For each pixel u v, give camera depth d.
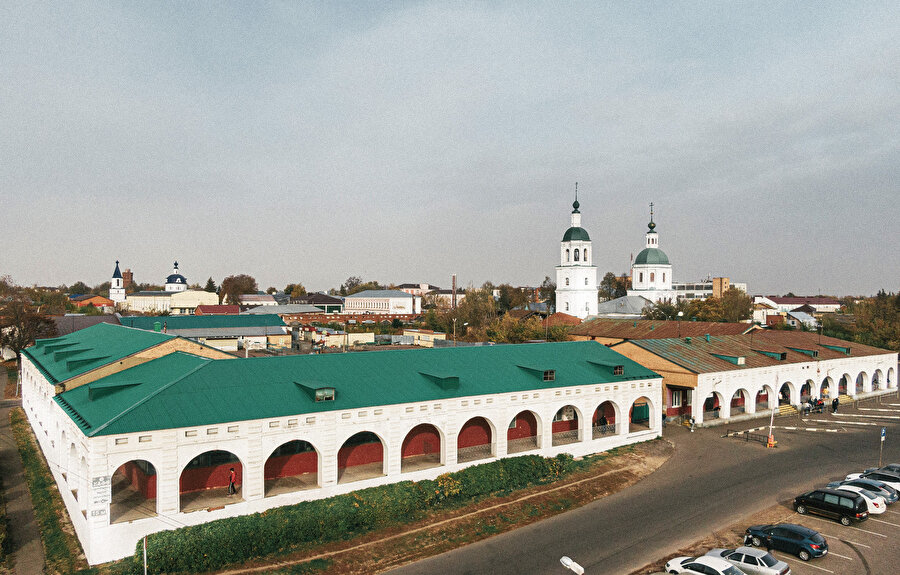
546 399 44.12
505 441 42.00
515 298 187.62
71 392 38.06
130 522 28.69
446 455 39.09
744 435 52.78
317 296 191.88
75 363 42.84
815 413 63.19
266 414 32.75
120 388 35.78
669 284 154.00
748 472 42.53
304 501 33.16
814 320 152.75
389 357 44.12
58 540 30.66
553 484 39.53
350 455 38.53
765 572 26.23
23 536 31.67
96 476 27.92
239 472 34.78
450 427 39.25
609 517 34.56
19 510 35.28
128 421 29.45
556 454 44.66
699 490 38.91
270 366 38.75
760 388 60.78
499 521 33.75
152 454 29.30
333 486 34.69
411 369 42.75
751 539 30.83
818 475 41.84
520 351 51.06
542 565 28.50
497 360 48.00
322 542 30.52
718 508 35.81
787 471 42.72
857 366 73.06
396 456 37.09
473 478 37.47
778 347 68.56
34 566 28.16
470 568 28.25
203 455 33.78
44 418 45.59
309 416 33.88
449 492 35.88
